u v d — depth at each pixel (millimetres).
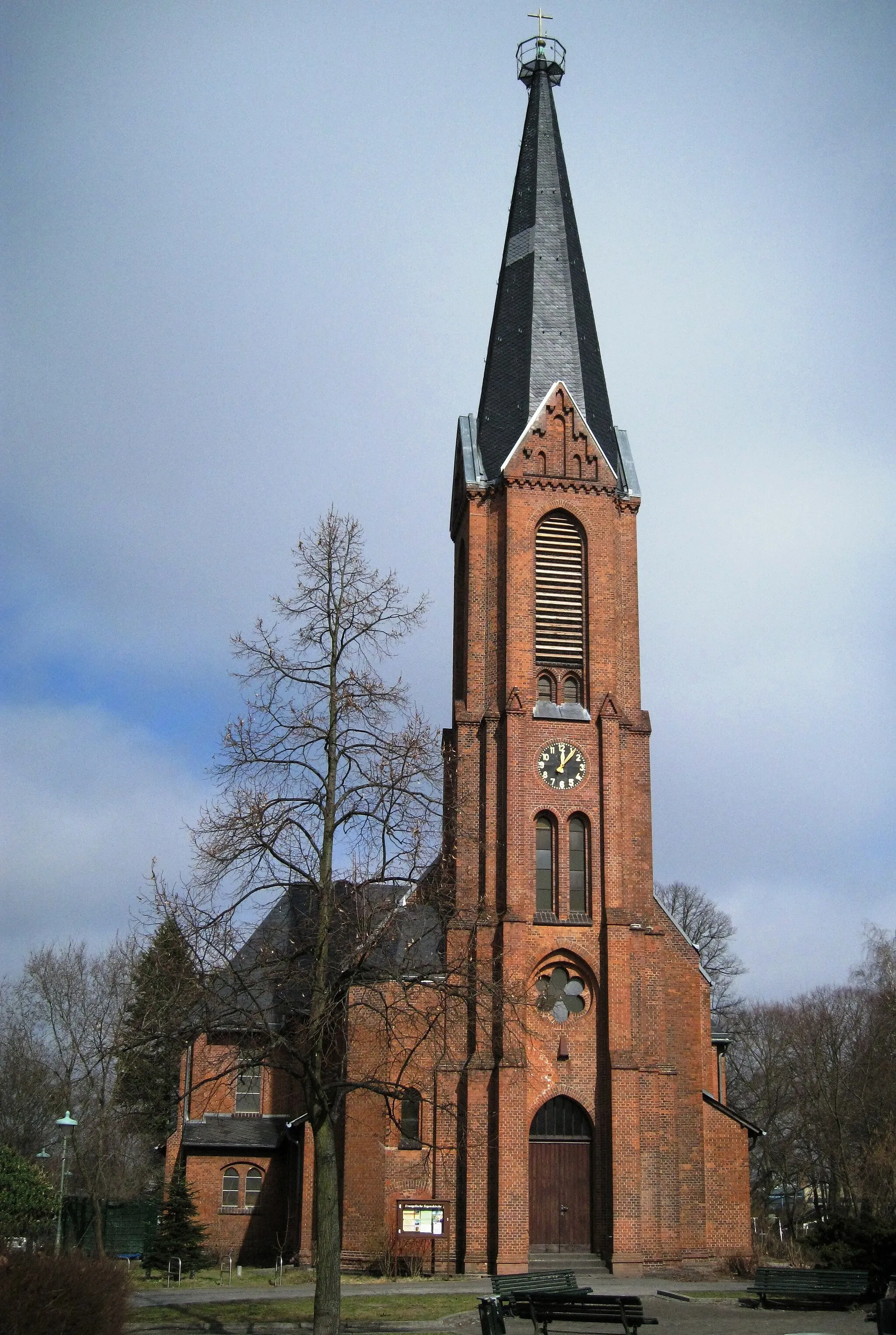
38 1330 21797
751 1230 51156
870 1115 82938
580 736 54875
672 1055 52469
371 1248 50000
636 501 59156
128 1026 33750
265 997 48188
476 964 42219
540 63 70500
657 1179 49750
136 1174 68312
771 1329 33438
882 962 82875
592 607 56562
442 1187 49750
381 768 34062
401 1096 33844
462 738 54844
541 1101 50219
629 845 54125
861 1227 41188
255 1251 60188
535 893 52969
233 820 32500
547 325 61719
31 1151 74062
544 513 57406
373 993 38438
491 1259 48281
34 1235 43156
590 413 60438
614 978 51312
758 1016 103062
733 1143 52031
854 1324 34469
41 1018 67312
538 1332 31344
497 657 56062
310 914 33875
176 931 31984
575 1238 49281
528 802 53688
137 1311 36156
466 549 59344
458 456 61438
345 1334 33031
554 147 67812
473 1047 50656
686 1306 39594
